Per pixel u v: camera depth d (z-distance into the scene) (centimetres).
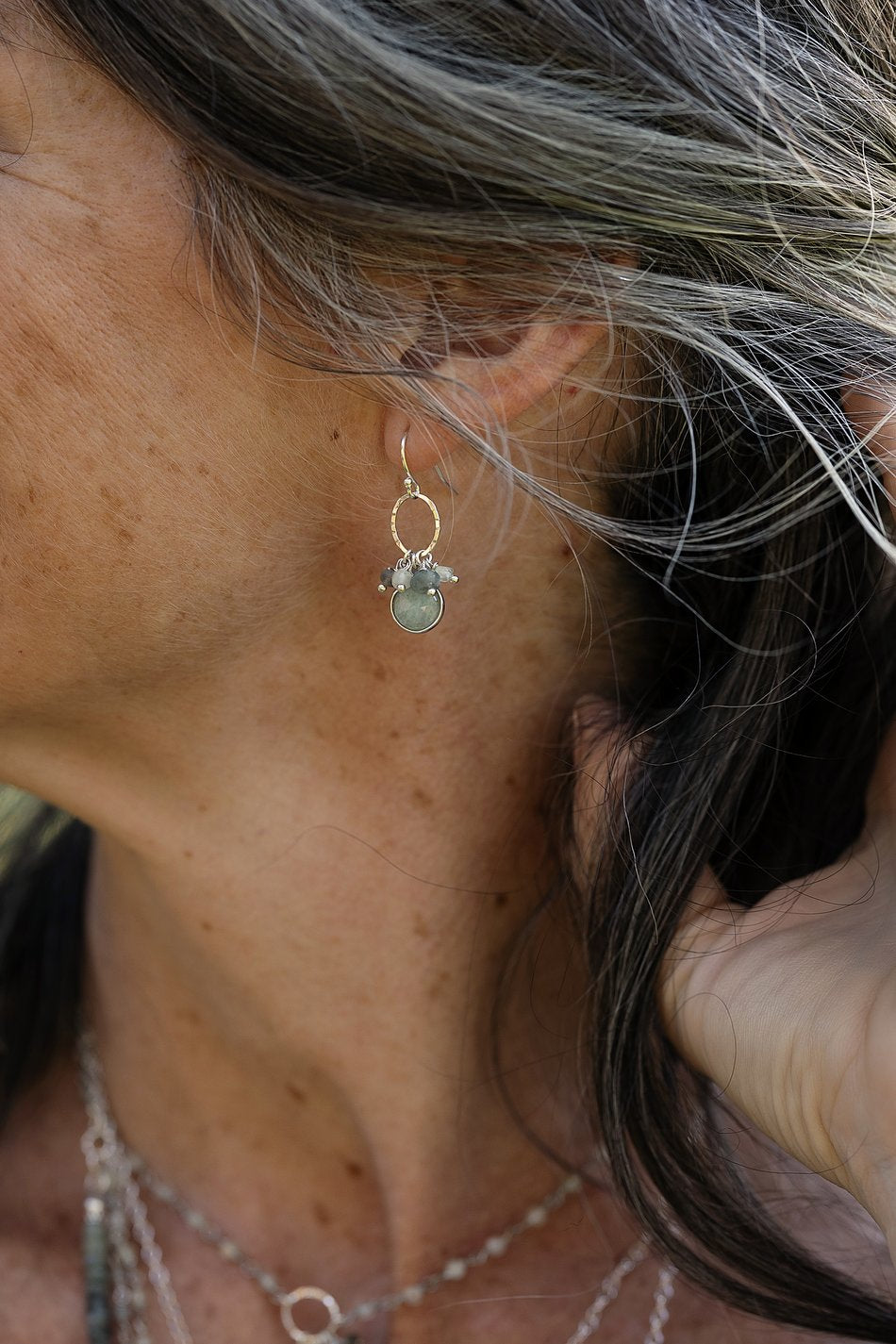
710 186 56
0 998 71
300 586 60
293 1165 68
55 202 56
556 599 62
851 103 57
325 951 64
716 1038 60
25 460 57
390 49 55
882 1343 63
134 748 62
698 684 61
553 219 56
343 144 55
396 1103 65
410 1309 66
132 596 58
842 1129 57
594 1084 62
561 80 56
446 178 55
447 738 63
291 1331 67
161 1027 68
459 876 64
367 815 63
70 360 57
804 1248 64
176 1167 69
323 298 57
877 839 62
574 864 63
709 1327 66
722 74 56
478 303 58
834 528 61
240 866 64
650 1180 65
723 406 59
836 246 57
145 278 56
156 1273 68
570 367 58
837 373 58
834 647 62
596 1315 66
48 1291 68
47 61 56
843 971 58
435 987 65
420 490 60
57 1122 70
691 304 57
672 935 61
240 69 55
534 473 60
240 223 56
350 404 58
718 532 61
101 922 69
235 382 57
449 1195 66
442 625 61
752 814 62
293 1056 66
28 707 60
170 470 58
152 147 56
